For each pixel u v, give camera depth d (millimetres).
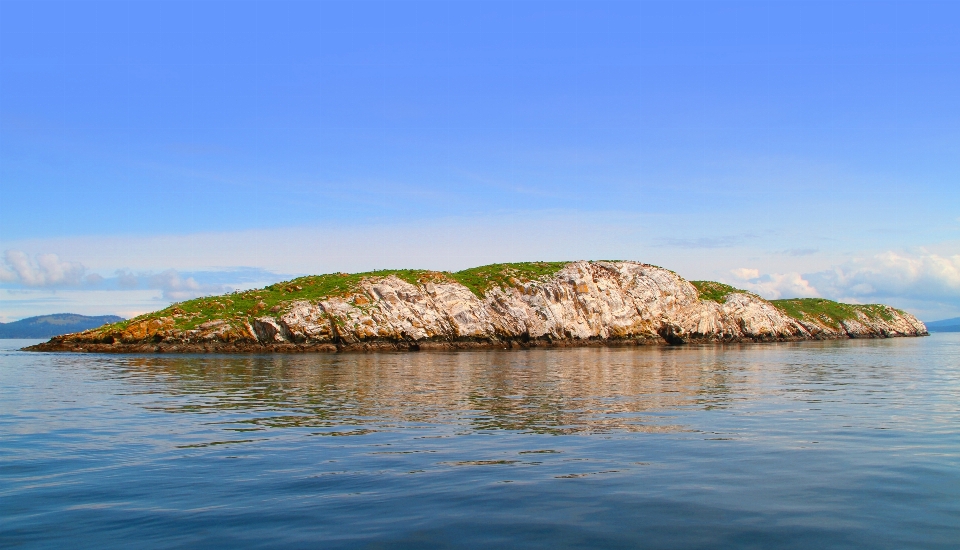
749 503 12117
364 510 11828
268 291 104125
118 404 28719
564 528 10688
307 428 21641
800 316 166750
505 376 45562
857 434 19797
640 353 87562
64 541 10250
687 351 94312
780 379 42000
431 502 12312
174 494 13078
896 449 17359
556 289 120688
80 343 88438
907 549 9633
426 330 103812
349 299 99938
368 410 26469
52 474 14922
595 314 122375
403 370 51938
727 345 122000
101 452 17516
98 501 12602
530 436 19781
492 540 10117
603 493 12875
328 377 44469
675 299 131000
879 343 131750
